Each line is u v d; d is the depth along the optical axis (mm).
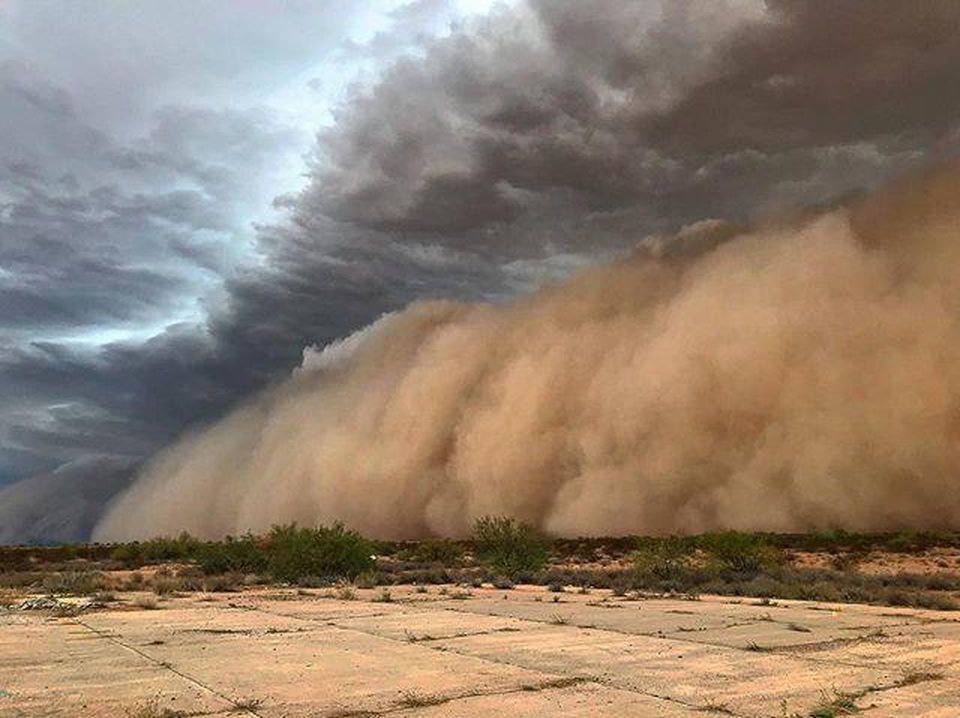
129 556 46062
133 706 6965
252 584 26000
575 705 7102
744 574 26453
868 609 16344
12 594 21188
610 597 20016
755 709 6965
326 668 8992
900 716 6742
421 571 32281
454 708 6973
